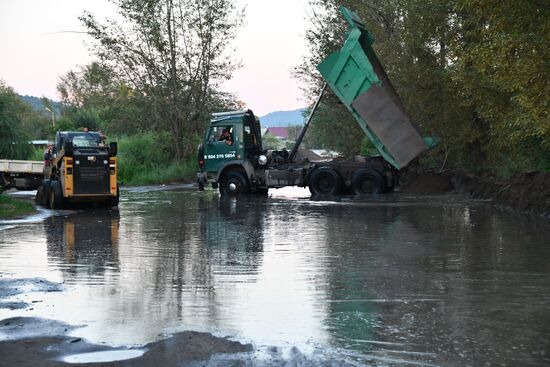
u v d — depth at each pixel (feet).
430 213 57.16
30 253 36.68
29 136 126.72
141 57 139.33
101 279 28.99
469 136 84.17
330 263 32.60
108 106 148.36
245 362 17.28
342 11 82.64
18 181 98.32
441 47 84.89
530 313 22.48
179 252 36.73
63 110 272.92
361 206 66.08
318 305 23.89
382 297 25.08
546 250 35.73
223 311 23.11
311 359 17.43
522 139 61.41
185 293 26.07
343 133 135.64
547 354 17.98
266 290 26.48
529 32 47.52
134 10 135.74
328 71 81.20
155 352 18.10
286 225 49.96
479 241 39.50
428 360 17.53
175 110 139.64
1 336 19.94
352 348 18.65
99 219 56.49
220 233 45.42
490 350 18.37
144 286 27.45
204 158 90.07
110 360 17.62
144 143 140.15
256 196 86.02
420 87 86.58
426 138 83.51
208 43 139.74
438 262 32.58
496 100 62.90
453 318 21.88
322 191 84.58
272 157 89.30
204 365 17.06
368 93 79.46
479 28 54.24
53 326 21.13
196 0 137.90
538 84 46.52
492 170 82.89
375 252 35.96
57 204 67.15
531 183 60.49
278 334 20.20
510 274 29.30
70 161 66.74
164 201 78.64
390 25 106.11
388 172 82.23
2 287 27.30
